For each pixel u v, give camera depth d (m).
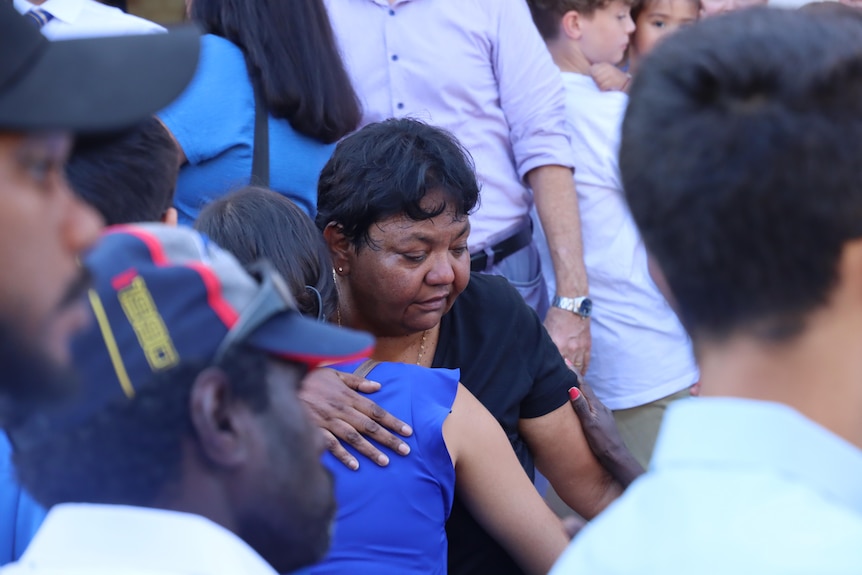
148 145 1.44
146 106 0.96
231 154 2.65
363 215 2.16
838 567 0.85
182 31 1.04
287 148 2.70
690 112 0.97
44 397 0.94
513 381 2.35
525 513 2.02
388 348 2.34
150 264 1.07
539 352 2.42
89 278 0.96
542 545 2.02
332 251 2.26
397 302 2.21
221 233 2.02
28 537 1.49
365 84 3.17
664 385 3.32
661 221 0.99
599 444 2.46
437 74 3.16
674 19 3.70
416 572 1.83
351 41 3.16
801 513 0.88
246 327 1.06
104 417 1.00
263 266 1.15
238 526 1.06
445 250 2.20
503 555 2.18
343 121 2.76
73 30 2.87
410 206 2.13
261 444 1.06
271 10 2.67
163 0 4.68
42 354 0.90
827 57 0.93
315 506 1.13
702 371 1.04
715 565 0.88
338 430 1.84
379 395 1.90
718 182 0.94
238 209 2.04
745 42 0.96
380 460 1.83
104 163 1.38
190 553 0.97
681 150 0.96
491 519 2.03
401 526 1.82
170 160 1.49
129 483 1.01
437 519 1.88
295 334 1.11
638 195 1.01
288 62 2.66
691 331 1.04
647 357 3.30
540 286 3.43
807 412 0.97
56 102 0.92
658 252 1.02
